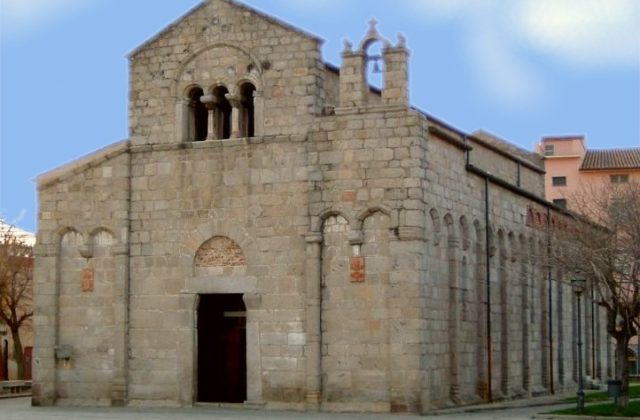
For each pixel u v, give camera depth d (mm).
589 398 59594
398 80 46875
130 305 50406
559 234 57719
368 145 46844
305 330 47125
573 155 122312
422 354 45406
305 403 46750
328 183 47281
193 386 49156
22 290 81062
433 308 47375
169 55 50875
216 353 50656
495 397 55500
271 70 48875
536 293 64250
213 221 49344
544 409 49594
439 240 48781
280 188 48250
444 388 48500
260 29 49250
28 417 42531
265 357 47781
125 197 50844
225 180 49281
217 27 50094
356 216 46594
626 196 58344
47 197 52281
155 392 49625
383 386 45594
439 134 48688
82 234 51531
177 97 50594
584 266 51125
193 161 49938
